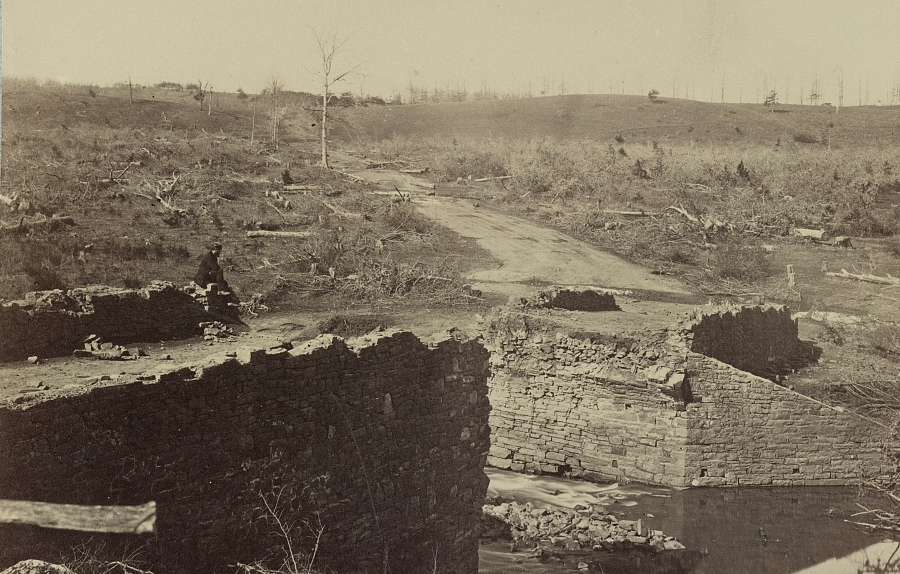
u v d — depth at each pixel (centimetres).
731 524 1991
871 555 1822
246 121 7669
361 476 1322
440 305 3169
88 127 5212
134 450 993
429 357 1485
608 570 1672
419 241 4181
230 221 3856
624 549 1791
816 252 4094
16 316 1530
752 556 1775
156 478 1013
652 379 2267
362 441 1326
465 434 1575
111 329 1769
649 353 2300
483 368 1628
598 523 1903
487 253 4125
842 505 2142
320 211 4288
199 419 1070
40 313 1580
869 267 3822
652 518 2028
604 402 2328
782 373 2656
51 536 888
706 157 5966
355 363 1320
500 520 1897
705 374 2270
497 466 2425
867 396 2494
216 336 1953
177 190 4100
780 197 5006
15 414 880
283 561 1155
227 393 1109
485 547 1755
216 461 1091
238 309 2525
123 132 5269
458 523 1551
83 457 938
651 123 7562
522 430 2414
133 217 3544
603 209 5153
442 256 3950
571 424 2361
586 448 2341
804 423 2278
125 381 1007
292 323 2659
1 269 2603
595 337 2377
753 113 7212
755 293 3572
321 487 1248
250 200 4331
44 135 4512
